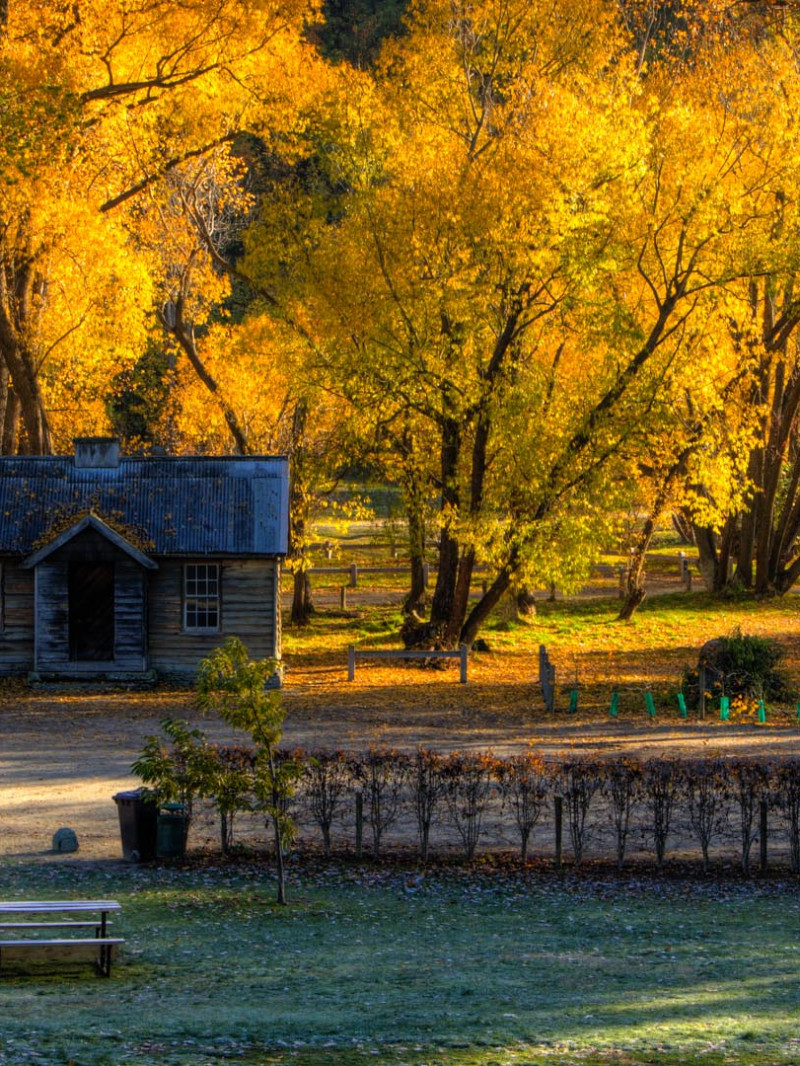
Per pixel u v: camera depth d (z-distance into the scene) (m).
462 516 62.81
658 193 58.56
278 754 30.91
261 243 66.94
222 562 64.44
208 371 85.31
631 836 33.47
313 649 77.25
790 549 99.88
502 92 64.75
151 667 64.38
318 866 29.98
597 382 61.31
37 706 57.44
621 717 52.97
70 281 74.25
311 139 69.88
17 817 34.97
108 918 24.36
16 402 79.06
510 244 57.28
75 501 65.56
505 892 27.75
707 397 66.62
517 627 82.06
